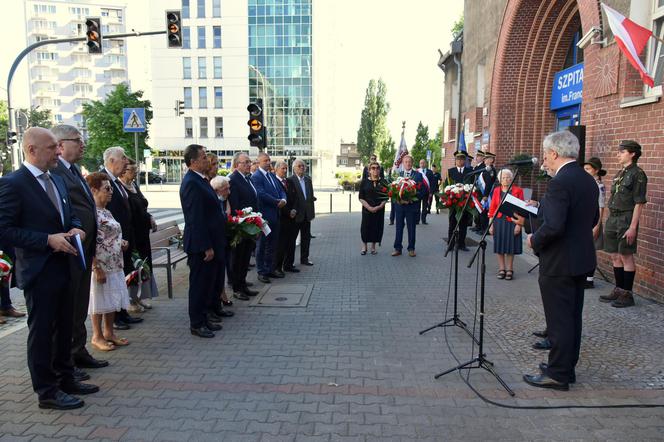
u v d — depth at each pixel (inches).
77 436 132.0
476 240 481.4
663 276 245.9
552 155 158.2
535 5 485.7
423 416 141.9
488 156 464.8
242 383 164.4
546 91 528.4
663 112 244.7
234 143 2272.4
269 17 2207.2
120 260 197.0
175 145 2285.9
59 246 140.3
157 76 2256.4
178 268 356.8
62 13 4001.0
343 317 237.6
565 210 148.9
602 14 300.8
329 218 717.9
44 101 4040.4
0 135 1622.8
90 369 176.6
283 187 324.2
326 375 170.6
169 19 597.9
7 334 216.7
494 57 566.9
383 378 168.1
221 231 216.4
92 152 1259.8
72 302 154.2
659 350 189.5
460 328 219.1
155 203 1003.3
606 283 295.1
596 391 156.9
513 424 137.3
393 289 291.4
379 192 398.0
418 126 1824.6
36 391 147.6
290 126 2276.1
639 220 259.0
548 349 192.7
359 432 133.3
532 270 339.3
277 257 326.0
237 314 243.6
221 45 2228.1
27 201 142.8
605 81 295.3
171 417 141.8
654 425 136.3
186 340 206.7
